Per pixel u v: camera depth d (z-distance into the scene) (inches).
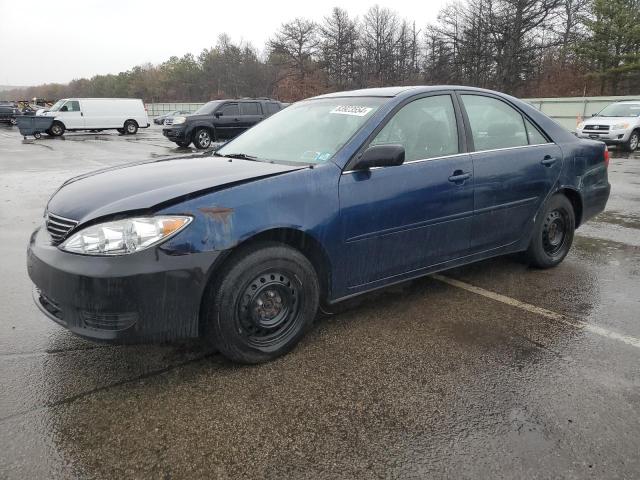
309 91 2278.5
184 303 101.7
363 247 126.1
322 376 111.1
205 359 118.4
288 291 116.6
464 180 143.5
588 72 1603.1
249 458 86.1
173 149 698.2
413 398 102.8
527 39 1728.6
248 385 107.7
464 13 1844.2
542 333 131.0
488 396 103.1
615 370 112.7
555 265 182.7
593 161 184.9
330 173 119.8
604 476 81.1
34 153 633.6
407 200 131.2
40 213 277.0
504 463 84.2
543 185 166.7
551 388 105.7
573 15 1689.2
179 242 99.8
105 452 87.5
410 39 2357.3
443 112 146.2
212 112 701.3
